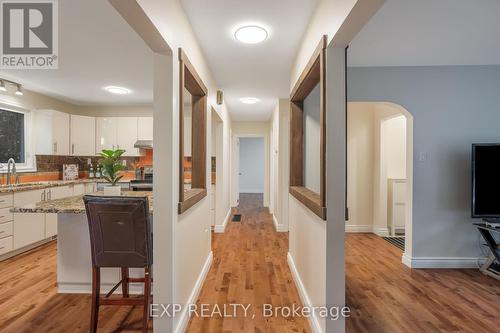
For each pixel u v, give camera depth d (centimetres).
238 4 186
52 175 477
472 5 186
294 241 283
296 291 254
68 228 242
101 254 180
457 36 235
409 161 317
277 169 480
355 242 409
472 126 309
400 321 206
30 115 433
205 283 271
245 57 277
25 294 242
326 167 165
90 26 225
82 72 340
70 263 243
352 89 312
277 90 401
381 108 443
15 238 339
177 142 181
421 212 312
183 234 198
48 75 350
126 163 552
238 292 252
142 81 377
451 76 309
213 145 506
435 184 311
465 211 310
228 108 532
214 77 340
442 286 265
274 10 193
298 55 257
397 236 442
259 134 707
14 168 383
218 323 203
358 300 238
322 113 168
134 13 126
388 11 194
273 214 554
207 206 307
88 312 214
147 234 179
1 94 379
